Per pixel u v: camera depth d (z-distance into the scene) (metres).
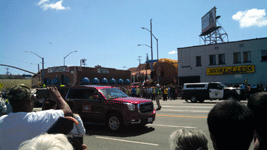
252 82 30.61
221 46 33.00
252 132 1.54
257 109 2.08
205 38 42.12
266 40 29.95
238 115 1.50
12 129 2.18
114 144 6.80
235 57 32.09
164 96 27.25
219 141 1.54
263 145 2.07
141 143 6.84
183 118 11.45
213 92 21.88
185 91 23.47
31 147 1.11
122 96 9.67
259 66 30.27
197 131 1.59
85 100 9.41
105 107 8.80
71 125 2.08
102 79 45.59
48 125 2.26
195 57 35.03
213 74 33.31
